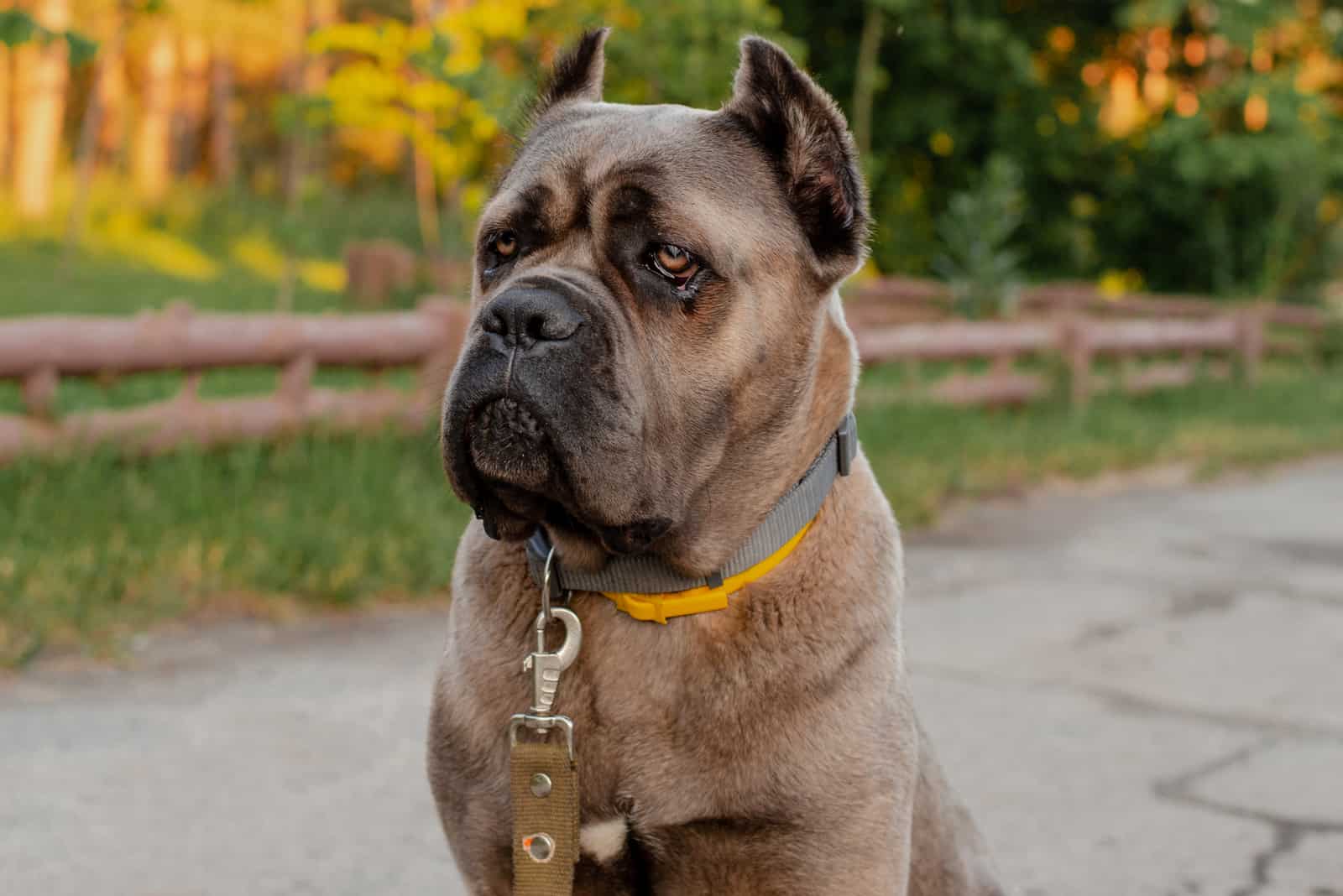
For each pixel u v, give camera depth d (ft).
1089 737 17.48
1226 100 76.69
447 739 9.23
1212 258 84.69
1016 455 38.37
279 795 14.33
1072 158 80.23
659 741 8.77
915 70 73.97
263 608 20.38
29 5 71.00
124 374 24.23
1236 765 16.67
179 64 119.75
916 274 77.25
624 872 9.07
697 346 8.74
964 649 21.31
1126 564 28.17
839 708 8.77
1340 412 55.16
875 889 8.79
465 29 40.73
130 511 21.59
